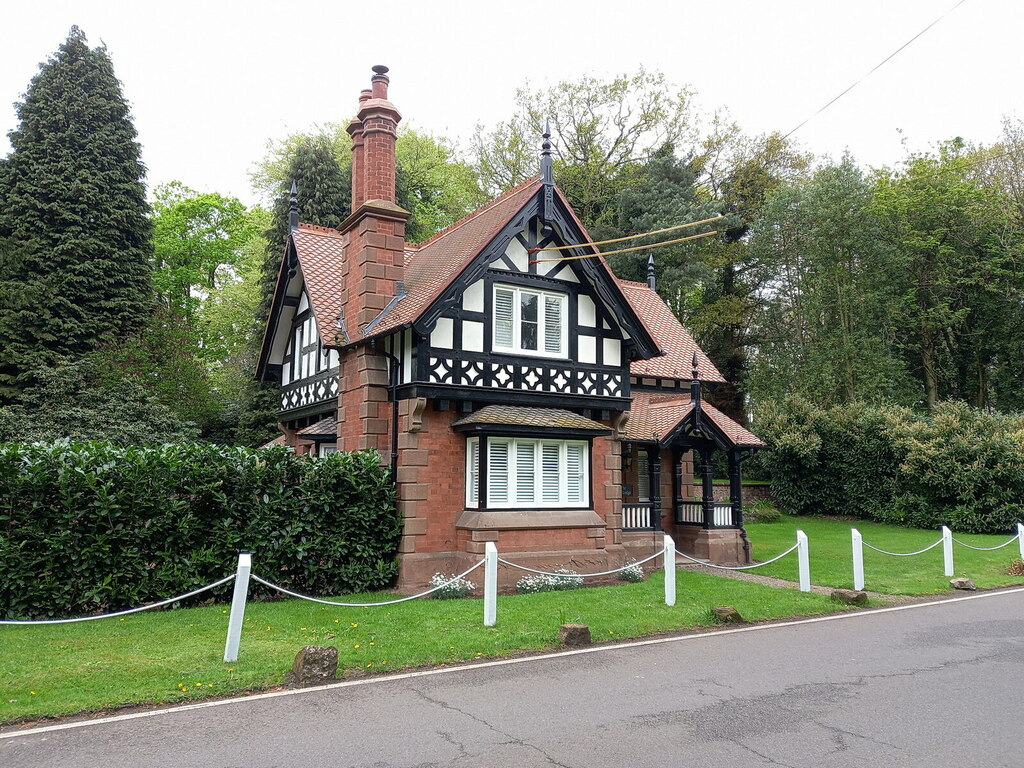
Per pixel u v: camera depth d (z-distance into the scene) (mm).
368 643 9438
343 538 13719
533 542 15117
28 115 28125
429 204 41406
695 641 10219
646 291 25828
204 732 6410
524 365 15617
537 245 16219
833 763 5754
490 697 7492
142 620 10688
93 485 11281
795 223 36156
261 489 13047
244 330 37125
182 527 11938
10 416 20703
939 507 26453
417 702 7312
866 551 20859
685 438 19625
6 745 6070
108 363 23969
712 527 19344
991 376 36969
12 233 27078
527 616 11102
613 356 17031
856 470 29281
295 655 8711
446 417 15062
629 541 18484
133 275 28531
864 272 34812
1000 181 36594
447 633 10039
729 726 6629
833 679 8227
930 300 36938
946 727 6613
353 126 17656
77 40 29531
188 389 26234
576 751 5988
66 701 7027
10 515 10805
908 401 33344
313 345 18797
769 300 39844
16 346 25203
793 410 31531
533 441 15602
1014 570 17047
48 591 10844
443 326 14781
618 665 8836
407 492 14391
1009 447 24719
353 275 16438
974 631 10898
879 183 35875
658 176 36281
